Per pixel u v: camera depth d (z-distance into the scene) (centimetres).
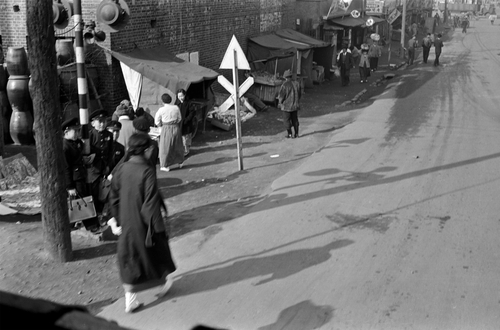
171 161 1213
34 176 1111
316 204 947
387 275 681
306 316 583
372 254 745
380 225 851
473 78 2897
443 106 2047
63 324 147
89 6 1423
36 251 782
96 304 634
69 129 803
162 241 596
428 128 1625
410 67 3394
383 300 619
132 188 574
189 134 1366
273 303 612
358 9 3922
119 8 1341
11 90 1360
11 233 848
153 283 608
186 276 683
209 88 1612
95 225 834
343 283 660
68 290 671
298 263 716
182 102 1343
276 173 1192
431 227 843
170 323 571
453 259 729
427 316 582
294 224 857
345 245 774
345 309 598
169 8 1695
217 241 796
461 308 600
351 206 935
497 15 9531
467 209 926
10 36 1553
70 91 1371
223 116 1681
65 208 745
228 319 578
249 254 748
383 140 1448
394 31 4941
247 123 1761
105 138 845
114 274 718
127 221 577
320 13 3275
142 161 587
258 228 843
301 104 2142
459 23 7131
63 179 741
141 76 1434
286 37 2625
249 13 2369
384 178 1100
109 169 850
